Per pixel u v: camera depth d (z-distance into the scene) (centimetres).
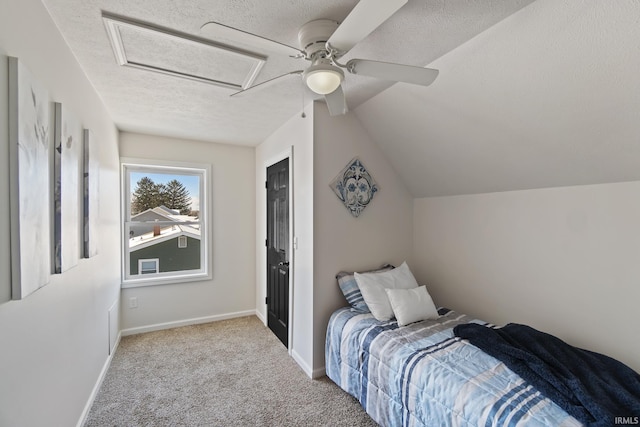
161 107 260
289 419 193
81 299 184
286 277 302
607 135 160
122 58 180
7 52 104
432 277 294
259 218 388
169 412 200
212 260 376
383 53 176
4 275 102
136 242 347
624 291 174
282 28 154
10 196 104
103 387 228
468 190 259
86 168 190
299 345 267
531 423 118
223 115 280
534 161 199
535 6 136
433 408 147
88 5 137
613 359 161
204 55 179
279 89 225
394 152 274
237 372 251
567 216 199
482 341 174
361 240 271
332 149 256
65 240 150
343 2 136
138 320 338
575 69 146
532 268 218
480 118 197
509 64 162
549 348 167
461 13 142
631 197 171
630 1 118
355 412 200
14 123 105
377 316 223
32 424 122
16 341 109
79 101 185
